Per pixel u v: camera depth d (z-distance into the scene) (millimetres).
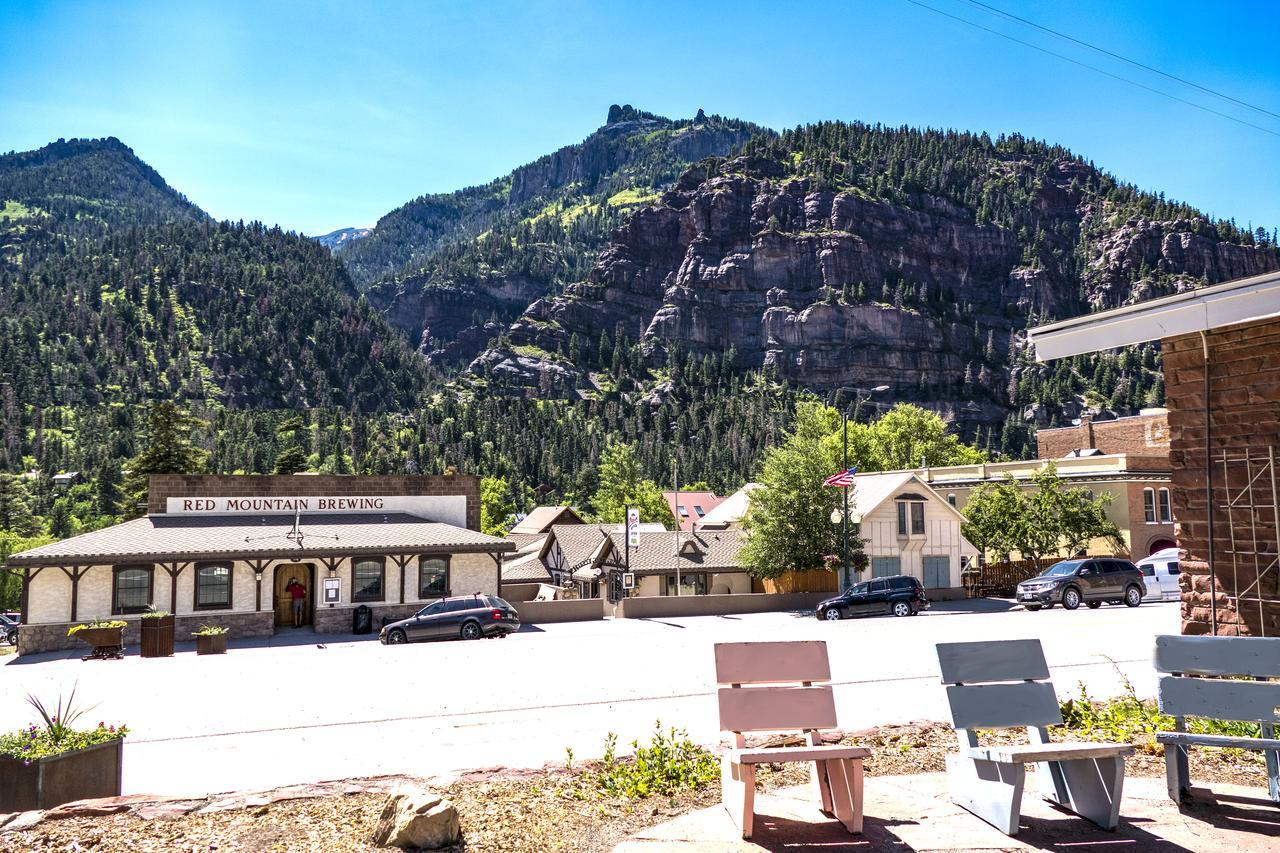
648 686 14891
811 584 46281
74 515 194125
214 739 11055
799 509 45656
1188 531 10211
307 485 40531
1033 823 6016
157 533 35562
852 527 45375
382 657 21547
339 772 8914
